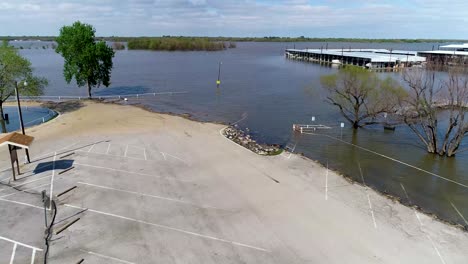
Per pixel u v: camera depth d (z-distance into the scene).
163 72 107.06
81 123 46.66
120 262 18.52
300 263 18.75
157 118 50.38
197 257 19.00
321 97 67.06
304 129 46.75
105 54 62.78
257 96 70.44
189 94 71.75
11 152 27.78
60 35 61.12
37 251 19.36
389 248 20.20
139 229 21.56
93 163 32.06
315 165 33.19
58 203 24.59
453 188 29.30
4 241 20.23
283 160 34.25
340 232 21.70
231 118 52.78
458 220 24.27
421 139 40.03
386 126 46.25
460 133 35.53
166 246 19.92
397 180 30.81
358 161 35.16
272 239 20.81
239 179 29.30
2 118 48.19
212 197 25.95
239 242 20.44
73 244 19.98
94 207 24.11
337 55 147.38
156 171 30.56
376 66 124.69
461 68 62.53
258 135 44.16
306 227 22.16
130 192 26.42
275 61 157.62
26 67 50.81
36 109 56.75
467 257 19.53
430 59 130.12
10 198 25.33
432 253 19.84
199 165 32.22
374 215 23.89
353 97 49.94
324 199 26.05
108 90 75.25
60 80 88.25
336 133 44.88
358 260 19.11
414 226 22.64
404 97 45.38
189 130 44.25
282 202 25.39
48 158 33.22
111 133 42.03
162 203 24.84
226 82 88.81
